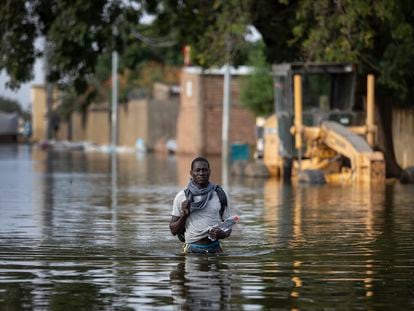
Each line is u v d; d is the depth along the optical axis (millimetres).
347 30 36844
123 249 16969
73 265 15102
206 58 40062
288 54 42594
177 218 16141
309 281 13656
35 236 19062
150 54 103312
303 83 39531
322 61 38781
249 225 21297
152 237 18844
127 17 43906
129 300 12289
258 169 41656
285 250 16922
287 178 40062
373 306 11961
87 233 19609
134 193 32094
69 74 43625
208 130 76250
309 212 24625
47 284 13430
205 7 42312
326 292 12844
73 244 17734
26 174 45094
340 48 37188
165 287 13156
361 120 39469
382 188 34062
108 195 31078
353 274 14289
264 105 63562
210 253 16266
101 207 26266
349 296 12562
